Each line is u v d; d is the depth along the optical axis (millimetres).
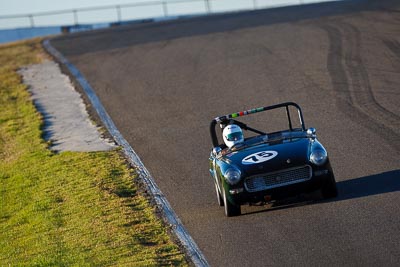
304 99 75750
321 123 65500
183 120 76438
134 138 72438
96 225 45344
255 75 91688
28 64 124562
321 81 82500
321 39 108375
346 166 50438
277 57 100312
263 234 38250
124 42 135250
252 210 43688
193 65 104062
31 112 90312
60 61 123312
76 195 54188
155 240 41031
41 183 60469
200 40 124750
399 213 37250
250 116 72750
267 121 69750
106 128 78500
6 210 54781
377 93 73125
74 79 106938
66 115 87000
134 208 48750
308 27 121625
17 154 73812
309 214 40000
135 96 91250
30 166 67375
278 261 33812
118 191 53625
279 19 137750
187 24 150875
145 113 82250
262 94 81500
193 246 38781
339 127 62875
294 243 35812
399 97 70250
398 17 118750
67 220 48219
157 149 66625
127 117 81875
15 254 42625
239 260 35125
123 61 115312
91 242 41594
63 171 62781
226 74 95000
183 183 53906
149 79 99438
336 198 42125
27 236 46375
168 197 50719
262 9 165500
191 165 59062
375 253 32281
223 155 44719
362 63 88375
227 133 45719
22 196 57719
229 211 42562
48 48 140625
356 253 32719
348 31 111812
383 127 60250
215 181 45656
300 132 45656
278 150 42281
